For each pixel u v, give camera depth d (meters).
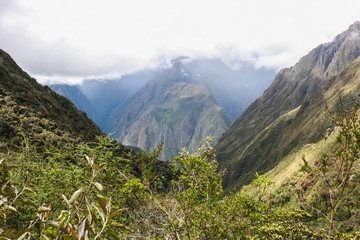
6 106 36.56
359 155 4.84
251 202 6.16
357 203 4.64
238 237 5.99
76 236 1.60
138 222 6.04
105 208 1.77
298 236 7.17
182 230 5.69
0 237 1.57
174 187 6.16
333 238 7.34
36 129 30.72
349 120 4.85
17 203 1.97
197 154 5.68
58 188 11.01
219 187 5.86
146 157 5.78
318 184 37.69
